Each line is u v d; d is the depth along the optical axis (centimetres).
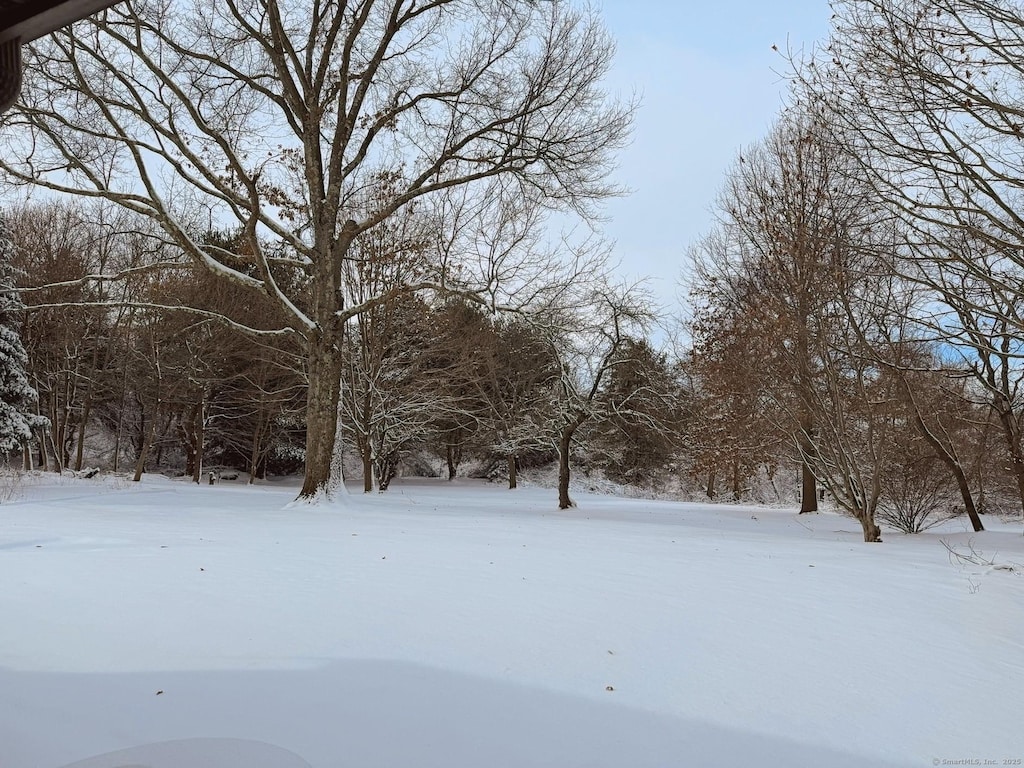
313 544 902
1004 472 2406
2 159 1384
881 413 1520
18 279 2884
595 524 1524
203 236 2839
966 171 913
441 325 2767
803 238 1330
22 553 734
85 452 4078
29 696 332
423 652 431
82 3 206
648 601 618
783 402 1513
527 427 2734
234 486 2906
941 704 382
